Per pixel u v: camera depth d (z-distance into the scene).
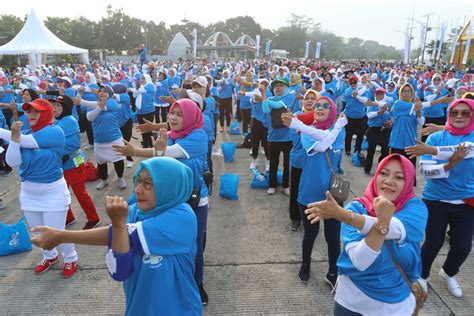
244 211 5.24
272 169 5.75
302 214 3.52
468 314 3.21
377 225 1.77
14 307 3.28
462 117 3.23
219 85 10.52
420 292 2.06
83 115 8.58
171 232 1.78
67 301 3.36
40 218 3.66
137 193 1.81
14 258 4.06
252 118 6.82
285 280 3.65
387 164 2.01
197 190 2.63
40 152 3.48
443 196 3.24
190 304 1.94
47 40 21.80
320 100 3.42
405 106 5.91
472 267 3.92
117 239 1.68
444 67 32.41
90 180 6.45
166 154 2.95
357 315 2.06
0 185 6.42
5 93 9.18
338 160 3.47
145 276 1.80
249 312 3.21
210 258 4.04
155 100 10.73
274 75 13.34
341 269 2.09
